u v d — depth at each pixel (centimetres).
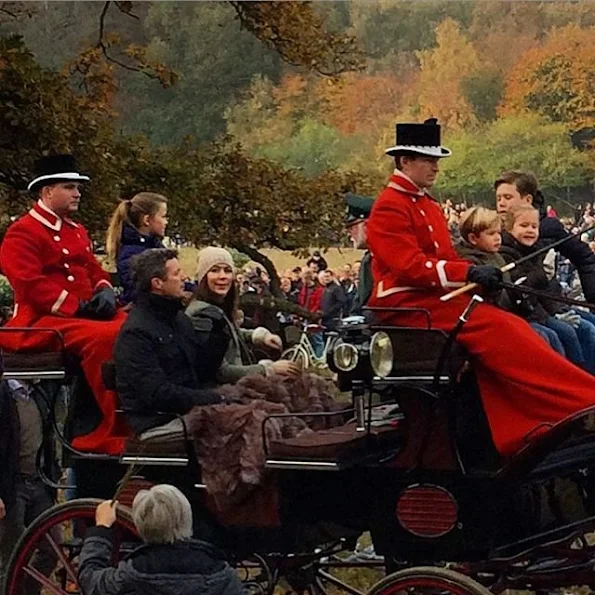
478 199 2952
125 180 1617
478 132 3061
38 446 743
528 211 699
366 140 3061
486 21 3225
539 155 2981
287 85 3053
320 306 1731
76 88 1822
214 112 3020
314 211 1698
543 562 654
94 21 2703
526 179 723
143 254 656
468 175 2970
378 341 584
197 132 3000
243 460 616
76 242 732
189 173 1661
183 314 671
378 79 3147
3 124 1549
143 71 1822
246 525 630
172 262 654
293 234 1708
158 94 2966
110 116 1723
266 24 1748
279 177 1706
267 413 624
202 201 1667
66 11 2648
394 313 624
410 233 629
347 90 3080
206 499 641
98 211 1567
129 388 640
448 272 607
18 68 1529
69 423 695
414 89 3145
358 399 595
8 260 708
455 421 604
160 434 634
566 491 657
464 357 605
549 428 576
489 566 629
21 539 664
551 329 696
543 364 595
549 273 741
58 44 2619
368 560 732
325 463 594
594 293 713
